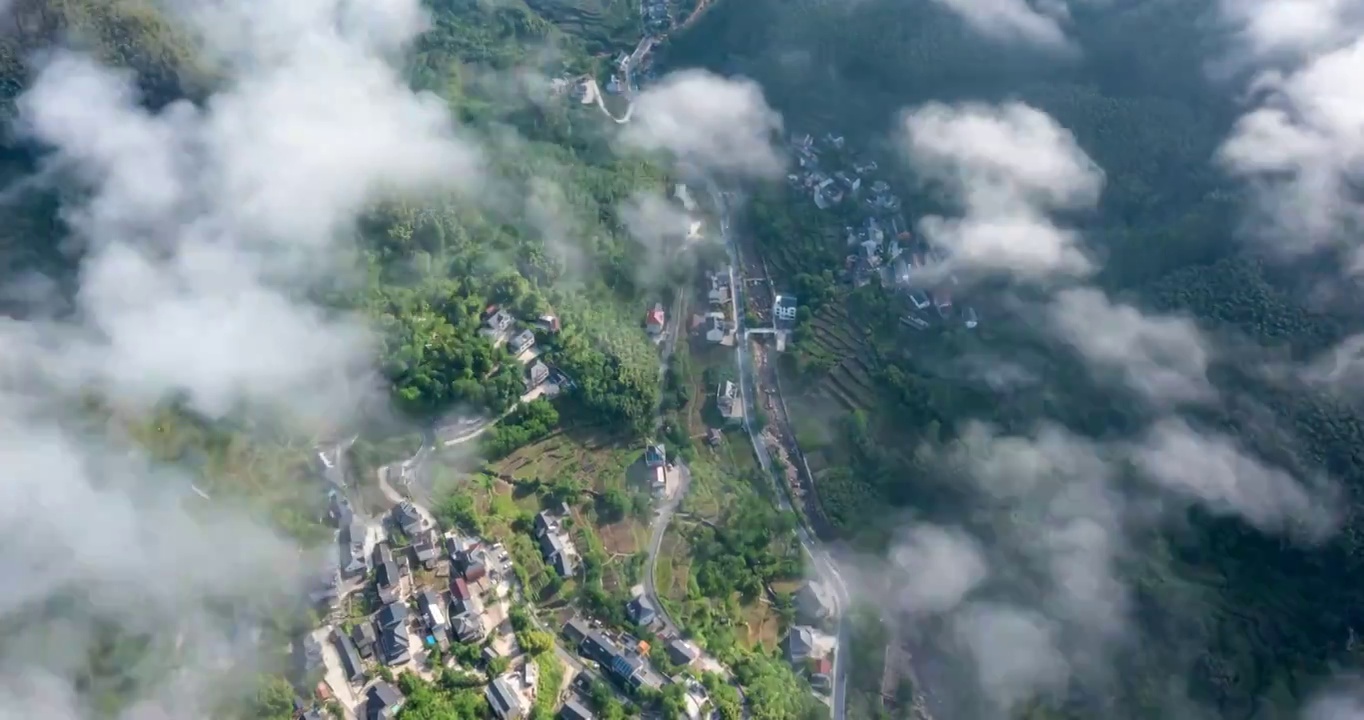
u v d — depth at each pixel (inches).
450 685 6594.5
